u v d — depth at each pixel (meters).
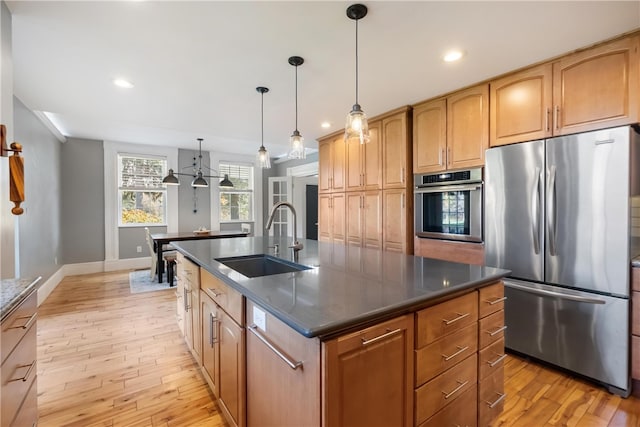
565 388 1.99
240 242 2.89
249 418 1.36
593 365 2.00
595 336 1.98
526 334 2.31
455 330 1.33
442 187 2.86
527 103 2.30
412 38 1.93
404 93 2.83
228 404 1.56
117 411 1.80
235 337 1.44
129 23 1.77
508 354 2.44
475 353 1.43
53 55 2.12
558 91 2.14
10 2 1.57
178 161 6.29
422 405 1.20
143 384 2.06
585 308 2.02
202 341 1.97
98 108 3.23
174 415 1.76
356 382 1.00
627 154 1.81
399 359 1.12
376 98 2.96
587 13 1.66
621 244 1.85
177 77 2.49
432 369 1.23
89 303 3.75
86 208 5.44
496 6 1.61
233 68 2.33
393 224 3.35
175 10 1.65
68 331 2.92
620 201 1.84
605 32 1.84
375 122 3.56
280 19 1.74
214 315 1.72
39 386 2.04
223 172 6.90
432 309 1.23
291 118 3.59
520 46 2.01
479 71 2.38
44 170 4.08
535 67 2.26
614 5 1.59
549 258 2.15
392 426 1.10
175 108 3.25
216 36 1.90
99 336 2.81
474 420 1.43
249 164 7.17
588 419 1.71
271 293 1.21
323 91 2.78
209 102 3.06
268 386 1.20
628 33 1.84
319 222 4.55
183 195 6.36
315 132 4.24
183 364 2.32
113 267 5.67
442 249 2.89
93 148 5.50
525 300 2.30
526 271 2.27
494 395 1.54
